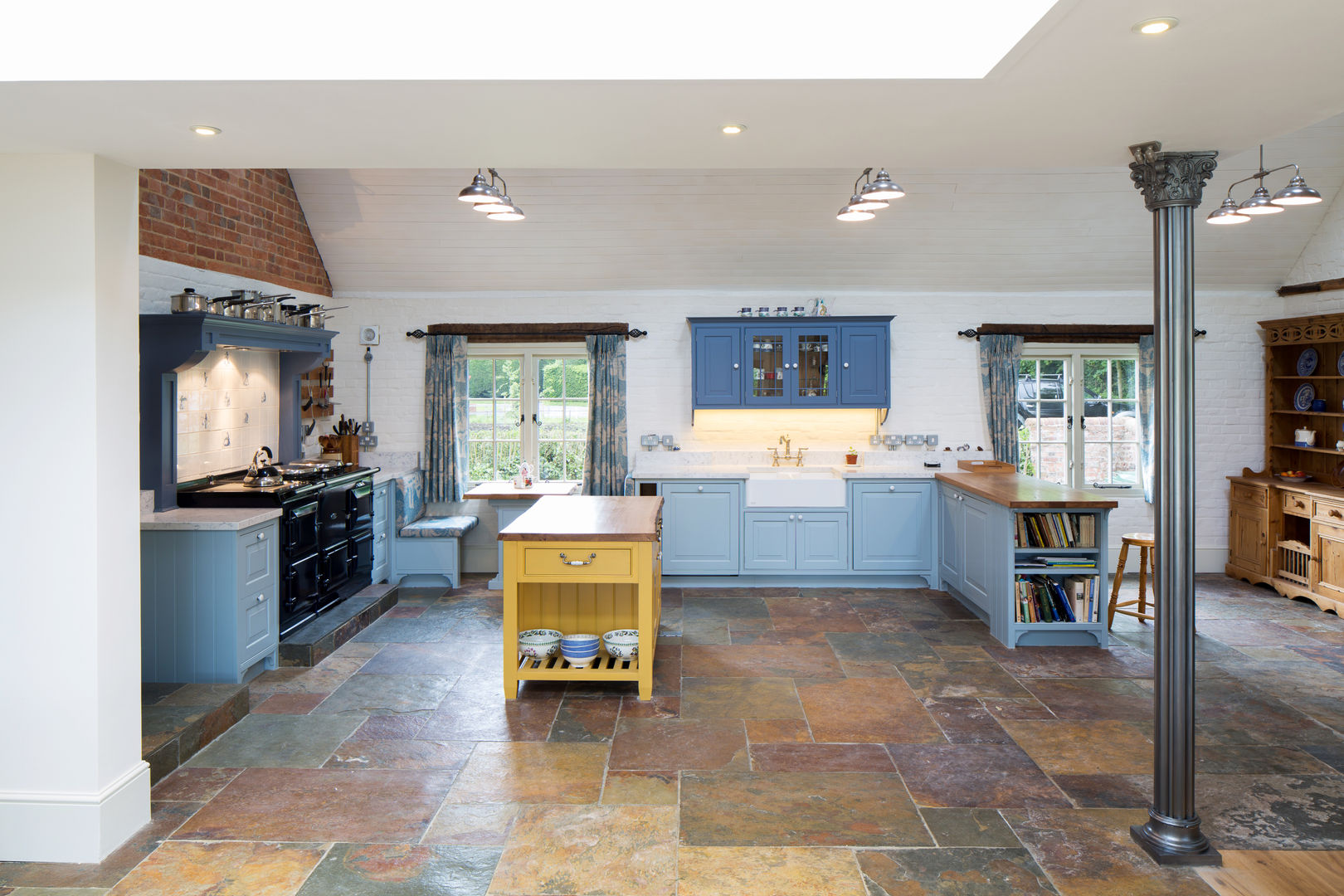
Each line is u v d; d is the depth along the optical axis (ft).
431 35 7.48
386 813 10.87
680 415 24.45
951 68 7.61
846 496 22.59
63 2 7.41
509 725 13.67
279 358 20.90
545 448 24.97
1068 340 24.32
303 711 14.24
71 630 9.86
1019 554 17.89
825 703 14.61
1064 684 15.52
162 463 15.53
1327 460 22.54
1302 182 13.93
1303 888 9.23
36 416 9.80
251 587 15.16
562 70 7.54
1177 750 9.85
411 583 23.06
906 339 24.35
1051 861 9.73
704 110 8.39
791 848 10.02
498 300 24.27
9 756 9.93
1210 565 24.76
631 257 23.00
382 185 21.08
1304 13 6.40
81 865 9.76
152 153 9.70
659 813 10.85
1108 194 21.22
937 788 11.50
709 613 20.38
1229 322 24.35
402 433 24.53
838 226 21.98
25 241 9.72
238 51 7.47
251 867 9.66
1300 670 16.30
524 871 9.55
